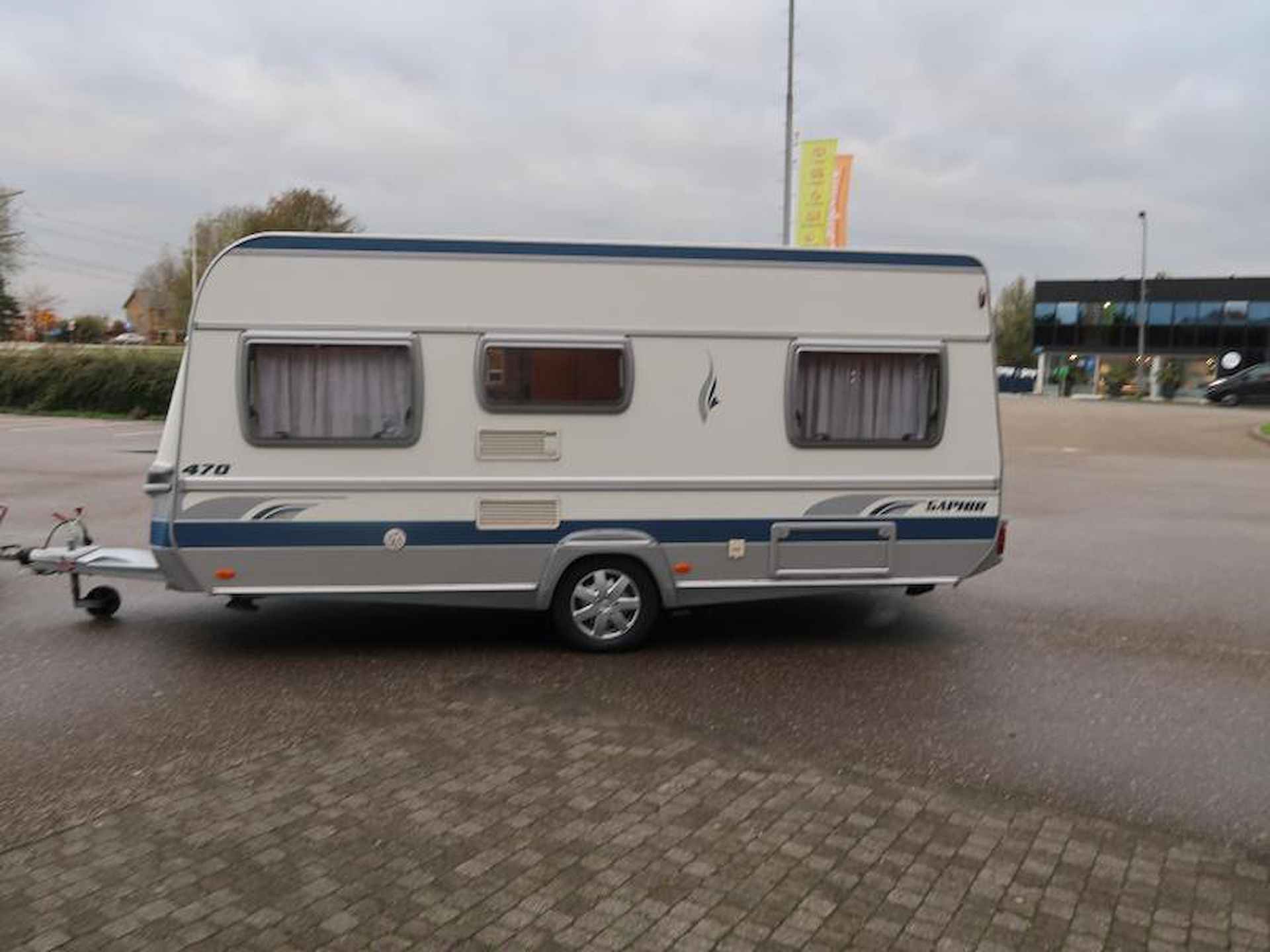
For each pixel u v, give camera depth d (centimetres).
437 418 660
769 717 569
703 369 681
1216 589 919
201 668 640
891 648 714
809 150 2378
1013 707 594
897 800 462
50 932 345
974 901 377
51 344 3488
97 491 1435
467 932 350
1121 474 1856
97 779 471
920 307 702
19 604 798
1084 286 5503
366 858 400
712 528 688
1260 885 393
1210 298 5241
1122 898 381
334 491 655
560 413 669
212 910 361
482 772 485
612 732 541
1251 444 2480
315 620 759
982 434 712
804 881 388
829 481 696
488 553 670
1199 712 591
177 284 6700
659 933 352
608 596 685
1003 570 997
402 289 655
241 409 645
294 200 5372
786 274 687
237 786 465
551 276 666
